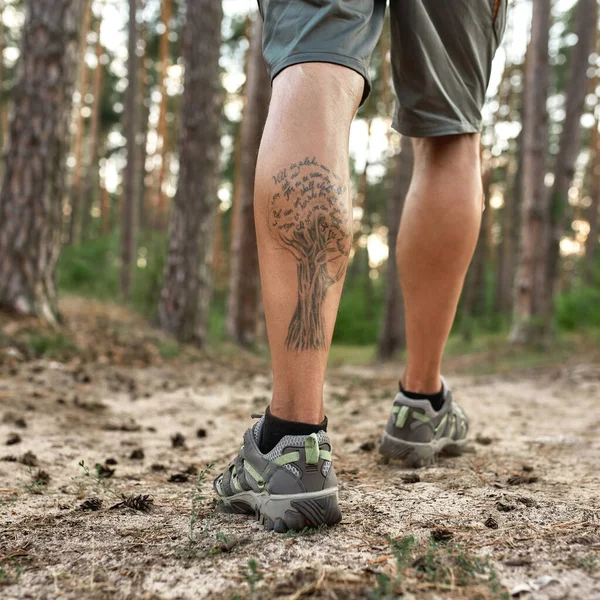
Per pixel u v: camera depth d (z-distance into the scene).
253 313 9.92
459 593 0.87
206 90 7.66
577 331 11.21
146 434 2.60
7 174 5.29
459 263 1.57
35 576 0.98
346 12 1.14
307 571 0.96
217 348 8.41
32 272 5.28
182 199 7.62
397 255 1.66
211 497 1.49
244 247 9.90
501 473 1.69
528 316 9.58
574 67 9.76
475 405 3.62
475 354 10.21
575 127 9.66
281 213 1.09
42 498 1.50
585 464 1.83
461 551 1.04
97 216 23.25
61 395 3.39
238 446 2.32
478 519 1.24
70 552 1.09
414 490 1.49
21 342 4.63
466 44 1.46
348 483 1.59
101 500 1.44
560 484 1.55
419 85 1.46
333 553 1.04
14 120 5.29
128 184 13.48
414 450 1.76
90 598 0.90
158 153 16.50
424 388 1.76
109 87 20.06
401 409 1.76
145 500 1.38
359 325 21.84
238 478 1.23
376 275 30.77
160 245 9.17
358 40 1.15
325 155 1.09
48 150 5.31
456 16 1.43
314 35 1.13
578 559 0.99
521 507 1.31
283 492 1.13
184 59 7.76
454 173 1.57
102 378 4.20
